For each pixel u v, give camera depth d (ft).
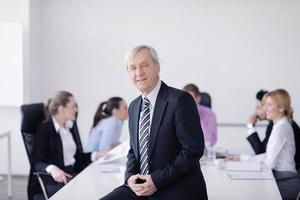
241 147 17.84
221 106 17.89
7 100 17.15
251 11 17.51
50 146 10.48
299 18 17.34
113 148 11.94
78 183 8.21
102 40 18.16
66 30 18.20
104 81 18.26
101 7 18.07
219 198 7.30
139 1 17.94
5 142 17.94
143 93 6.86
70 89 18.35
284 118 10.75
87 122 18.42
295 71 17.49
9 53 16.98
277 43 17.51
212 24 17.69
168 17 17.87
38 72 18.08
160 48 17.97
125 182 7.12
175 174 6.37
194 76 17.90
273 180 8.60
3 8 17.06
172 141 6.57
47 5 18.15
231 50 17.69
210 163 10.38
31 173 10.25
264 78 17.63
